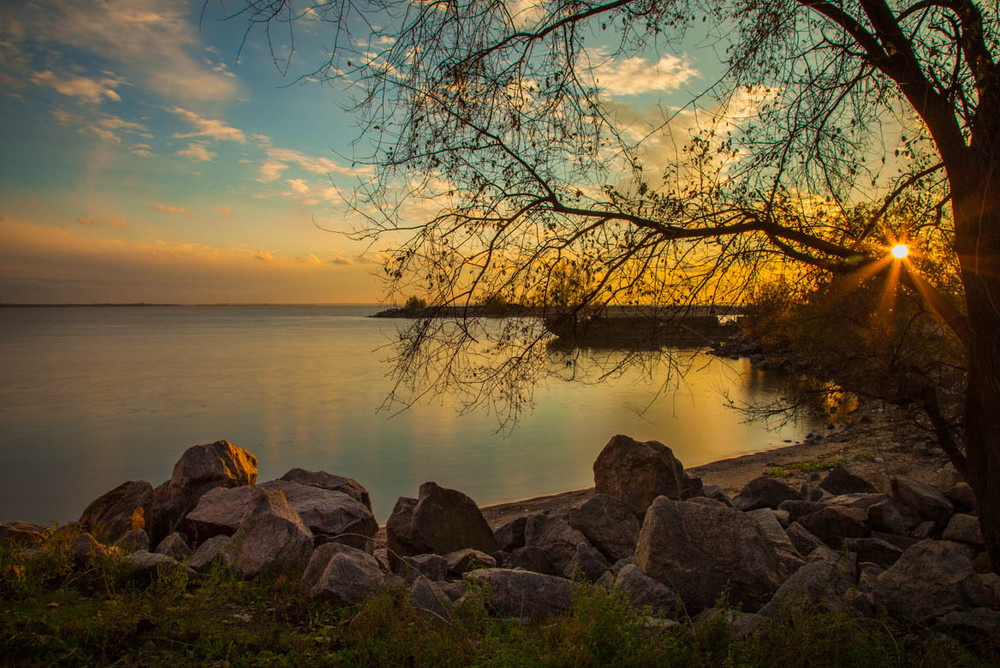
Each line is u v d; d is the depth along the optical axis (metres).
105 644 4.20
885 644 4.61
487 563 7.06
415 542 7.86
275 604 5.16
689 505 6.28
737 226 5.75
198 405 30.14
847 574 6.21
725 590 5.38
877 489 13.29
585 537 8.03
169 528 7.70
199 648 4.30
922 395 7.52
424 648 4.18
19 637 4.04
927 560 5.65
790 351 8.27
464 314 5.77
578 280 5.82
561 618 4.70
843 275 6.23
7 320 196.12
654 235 5.83
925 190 6.50
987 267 5.34
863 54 5.30
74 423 25.25
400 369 5.77
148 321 189.12
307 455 20.19
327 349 70.25
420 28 5.20
